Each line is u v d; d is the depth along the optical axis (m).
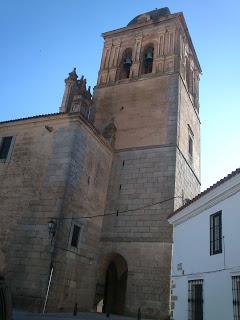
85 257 23.45
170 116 29.05
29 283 19.91
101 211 26.41
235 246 12.30
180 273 16.34
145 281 22.98
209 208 14.71
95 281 24.19
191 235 15.99
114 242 25.20
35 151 24.48
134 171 27.64
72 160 23.16
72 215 22.50
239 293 11.78
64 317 17.48
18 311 18.12
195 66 39.72
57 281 20.19
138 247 24.31
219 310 12.59
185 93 32.81
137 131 29.66
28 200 22.78
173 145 27.45
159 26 35.47
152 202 25.67
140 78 32.75
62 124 24.58
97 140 26.91
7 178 24.45
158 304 21.98
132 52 35.72
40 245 20.78
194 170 32.22
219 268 13.10
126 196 26.80
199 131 37.12
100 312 24.42
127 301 22.86
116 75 34.59
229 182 12.80
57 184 22.36
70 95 31.94
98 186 26.34
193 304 14.77
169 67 32.12
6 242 22.00
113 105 32.41
